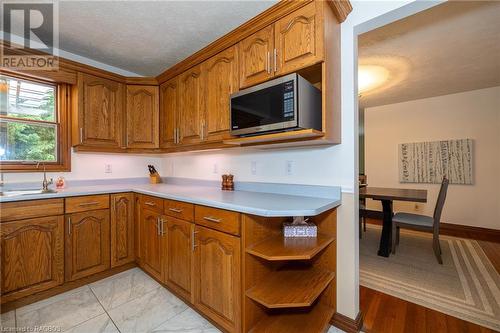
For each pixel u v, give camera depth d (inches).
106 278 86.1
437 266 96.5
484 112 143.6
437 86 137.5
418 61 103.4
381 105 179.8
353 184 60.8
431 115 160.2
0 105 81.4
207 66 80.0
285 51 57.6
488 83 133.4
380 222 170.9
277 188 76.7
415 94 152.7
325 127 53.8
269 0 63.4
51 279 73.2
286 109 54.2
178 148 97.8
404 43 88.3
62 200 75.7
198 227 63.8
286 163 75.5
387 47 91.2
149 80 103.5
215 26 75.2
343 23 61.1
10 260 66.1
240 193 76.7
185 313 66.6
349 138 61.4
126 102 101.7
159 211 79.4
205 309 61.6
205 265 61.6
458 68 111.1
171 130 97.1
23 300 69.1
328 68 54.1
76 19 71.4
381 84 132.6
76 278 78.4
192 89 86.4
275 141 65.7
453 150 152.9
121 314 66.0
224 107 74.2
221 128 75.2
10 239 66.2
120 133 100.0
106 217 86.0
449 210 154.9
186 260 67.8
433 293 76.5
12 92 83.3
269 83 58.1
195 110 85.1
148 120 103.8
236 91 70.1
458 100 151.0
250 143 70.7
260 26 62.8
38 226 70.9
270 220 61.2
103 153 106.3
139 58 97.0
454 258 104.3
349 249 61.1
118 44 86.0
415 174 166.4
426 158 162.2
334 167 64.4
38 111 88.7
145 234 86.6
